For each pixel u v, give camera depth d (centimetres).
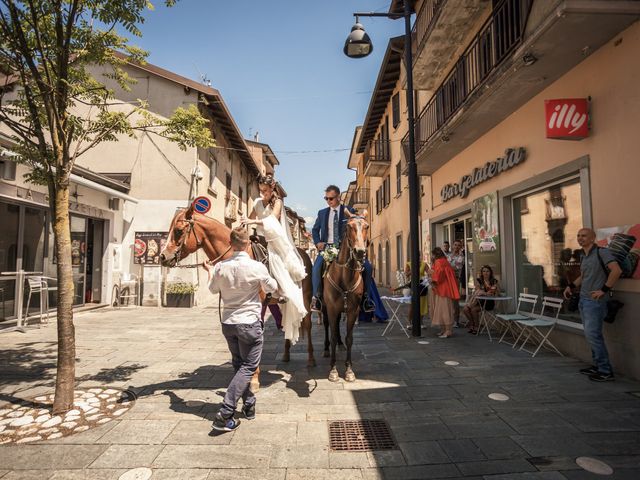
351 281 486
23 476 279
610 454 307
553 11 477
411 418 380
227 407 344
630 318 488
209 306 1373
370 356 628
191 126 475
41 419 374
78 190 1120
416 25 1180
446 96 1000
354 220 473
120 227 1334
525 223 764
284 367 566
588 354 571
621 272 472
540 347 648
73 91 427
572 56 560
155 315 1117
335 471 287
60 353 396
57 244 398
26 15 402
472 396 438
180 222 444
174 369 551
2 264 851
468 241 1071
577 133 552
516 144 752
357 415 387
